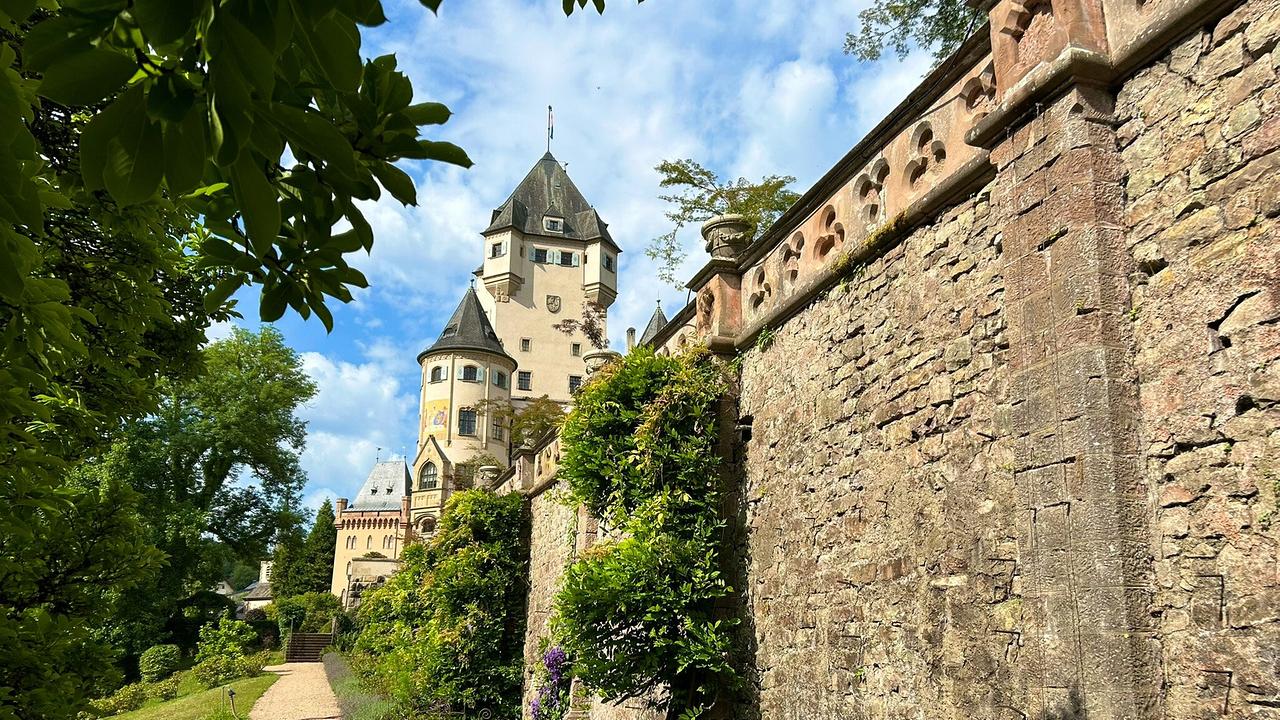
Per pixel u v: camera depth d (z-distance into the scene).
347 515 80.00
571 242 57.28
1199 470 3.52
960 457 4.98
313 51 1.59
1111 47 4.12
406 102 1.98
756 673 7.34
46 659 4.94
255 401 35.69
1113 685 3.50
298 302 2.36
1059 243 4.08
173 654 34.59
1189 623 3.46
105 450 6.55
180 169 1.54
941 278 5.34
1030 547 4.05
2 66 1.80
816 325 6.89
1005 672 4.41
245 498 36.12
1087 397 3.82
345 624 55.03
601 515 9.09
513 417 37.00
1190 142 3.74
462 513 17.45
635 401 8.80
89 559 5.59
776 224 7.62
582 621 7.71
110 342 5.73
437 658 16.30
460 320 53.22
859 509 6.01
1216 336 3.53
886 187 6.10
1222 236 3.55
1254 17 3.52
